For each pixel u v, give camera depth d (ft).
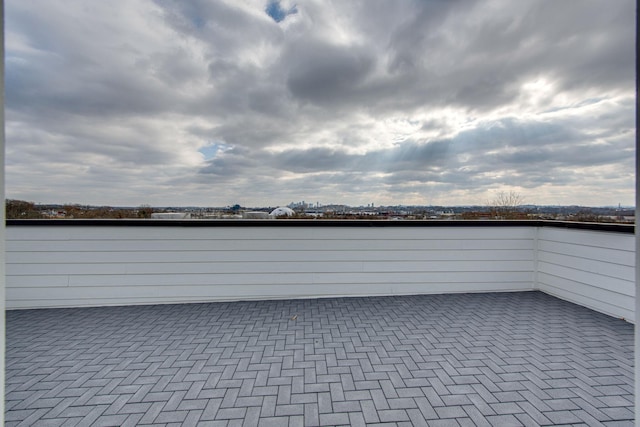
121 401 5.28
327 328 8.80
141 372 6.28
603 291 10.02
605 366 6.49
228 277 11.71
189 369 6.41
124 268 11.25
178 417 4.86
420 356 6.98
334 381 5.93
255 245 11.83
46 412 4.96
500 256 12.78
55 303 10.94
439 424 4.68
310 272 12.07
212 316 9.93
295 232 12.00
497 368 6.41
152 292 11.38
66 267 10.98
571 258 11.24
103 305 11.14
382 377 6.07
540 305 10.93
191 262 11.55
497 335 8.20
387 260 12.39
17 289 10.78
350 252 12.23
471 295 12.34
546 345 7.55
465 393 5.50
